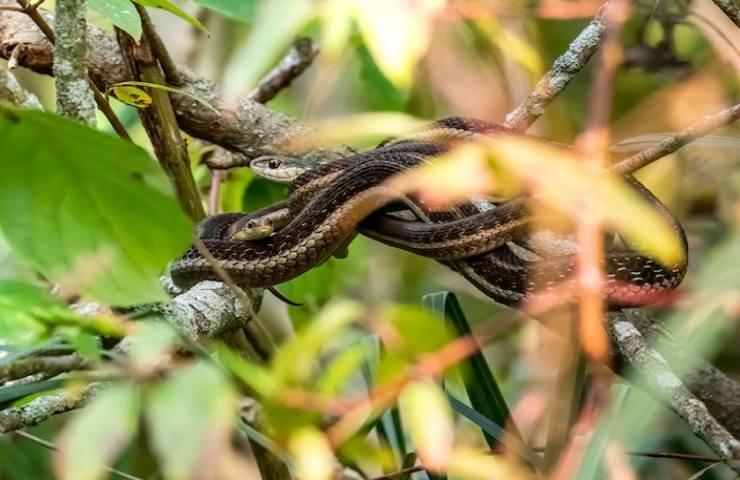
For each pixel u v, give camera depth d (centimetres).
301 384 173
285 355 172
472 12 194
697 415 177
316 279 200
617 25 183
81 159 166
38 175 166
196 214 192
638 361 181
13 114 165
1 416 175
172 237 167
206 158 203
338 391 177
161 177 166
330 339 175
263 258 188
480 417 185
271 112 201
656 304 185
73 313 169
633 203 167
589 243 179
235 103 200
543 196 171
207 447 143
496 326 196
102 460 149
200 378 147
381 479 184
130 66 192
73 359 168
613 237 188
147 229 167
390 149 189
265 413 173
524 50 200
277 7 157
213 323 184
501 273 188
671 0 203
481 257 188
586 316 182
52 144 166
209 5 187
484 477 176
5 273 183
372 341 184
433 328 175
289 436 172
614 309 185
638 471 190
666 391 179
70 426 153
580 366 185
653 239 167
